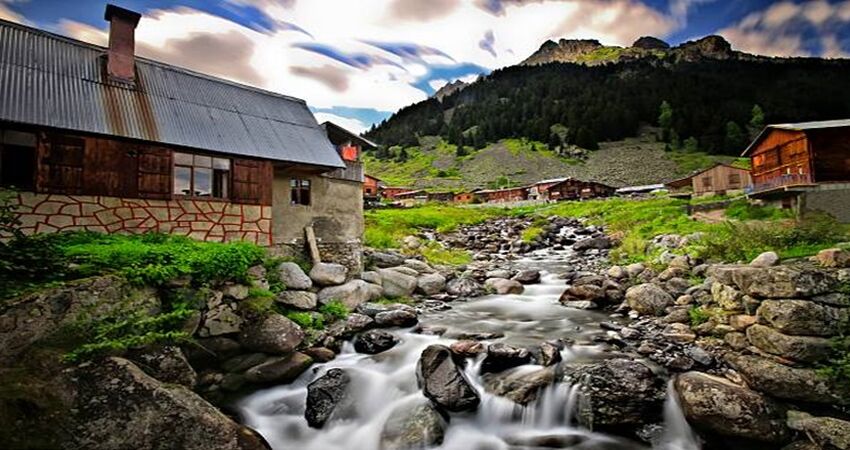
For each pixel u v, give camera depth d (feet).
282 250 53.88
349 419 28.32
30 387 19.65
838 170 76.48
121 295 27.40
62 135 38.99
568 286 63.36
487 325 44.27
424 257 81.61
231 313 34.53
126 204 41.93
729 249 49.16
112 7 46.52
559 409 27.76
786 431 23.75
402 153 522.47
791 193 76.13
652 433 25.72
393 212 158.81
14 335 21.58
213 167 47.88
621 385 27.25
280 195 55.93
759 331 29.43
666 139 438.40
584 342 36.81
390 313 44.11
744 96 524.11
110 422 19.92
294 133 57.52
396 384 31.48
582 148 440.45
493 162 443.32
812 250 39.47
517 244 109.70
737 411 23.99
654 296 43.96
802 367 26.58
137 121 44.16
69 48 46.06
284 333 34.35
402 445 25.07
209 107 52.39
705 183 164.45
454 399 27.89
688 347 33.32
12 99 37.32
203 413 21.74
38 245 28.32
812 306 27.50
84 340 24.17
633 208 137.90
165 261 31.81
